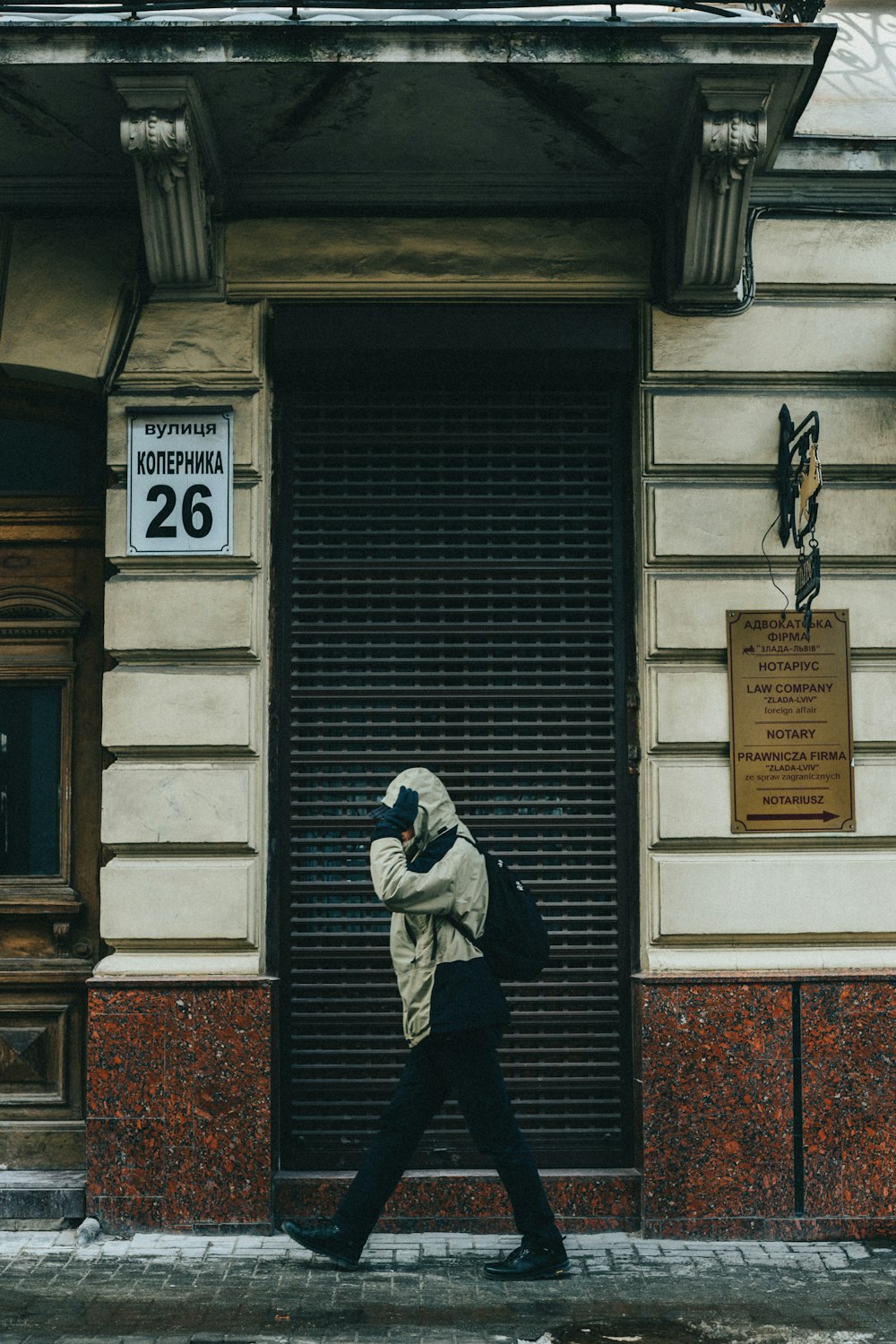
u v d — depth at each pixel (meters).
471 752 5.46
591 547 5.55
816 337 5.47
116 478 5.44
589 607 5.54
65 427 5.75
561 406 5.60
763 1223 5.13
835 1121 5.16
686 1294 4.54
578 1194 5.22
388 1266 4.79
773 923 5.25
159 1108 5.12
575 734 5.51
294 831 5.44
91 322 5.46
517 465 5.62
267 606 5.46
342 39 4.70
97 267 5.48
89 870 5.63
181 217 5.18
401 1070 5.36
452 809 4.75
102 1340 4.08
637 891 5.44
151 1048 5.14
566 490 5.60
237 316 5.45
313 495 5.55
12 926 5.62
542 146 5.25
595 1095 5.39
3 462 5.76
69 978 5.54
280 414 5.58
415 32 4.70
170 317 5.45
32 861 5.67
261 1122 5.12
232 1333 4.14
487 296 5.48
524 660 5.51
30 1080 5.54
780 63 4.77
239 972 5.21
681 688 5.36
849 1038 5.19
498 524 5.58
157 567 5.38
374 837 4.57
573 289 5.47
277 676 5.48
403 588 5.53
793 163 5.44
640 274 5.48
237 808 5.25
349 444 5.58
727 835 5.29
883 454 5.43
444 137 5.19
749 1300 4.49
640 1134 5.23
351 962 5.41
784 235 5.49
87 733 5.68
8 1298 4.43
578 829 5.45
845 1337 4.16
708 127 4.93
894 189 5.51
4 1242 5.01
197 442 5.41
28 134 5.17
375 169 5.39
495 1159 4.62
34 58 4.71
